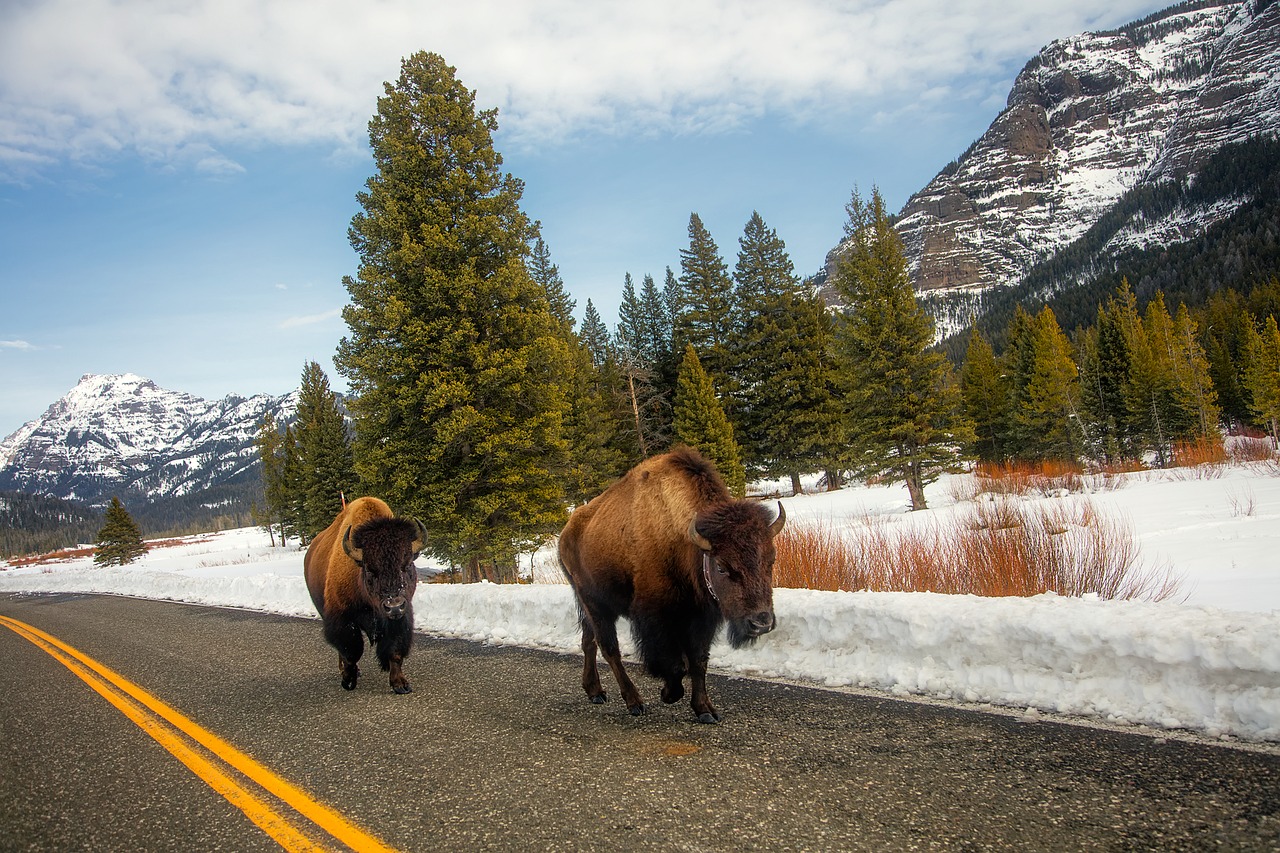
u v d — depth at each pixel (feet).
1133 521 42.45
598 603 16.67
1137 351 151.12
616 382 122.31
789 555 28.40
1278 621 12.37
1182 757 10.69
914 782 10.73
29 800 13.67
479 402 55.98
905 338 77.51
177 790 13.46
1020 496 64.03
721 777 11.60
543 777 12.35
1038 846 8.58
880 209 80.94
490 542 56.08
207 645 30.17
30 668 28.14
